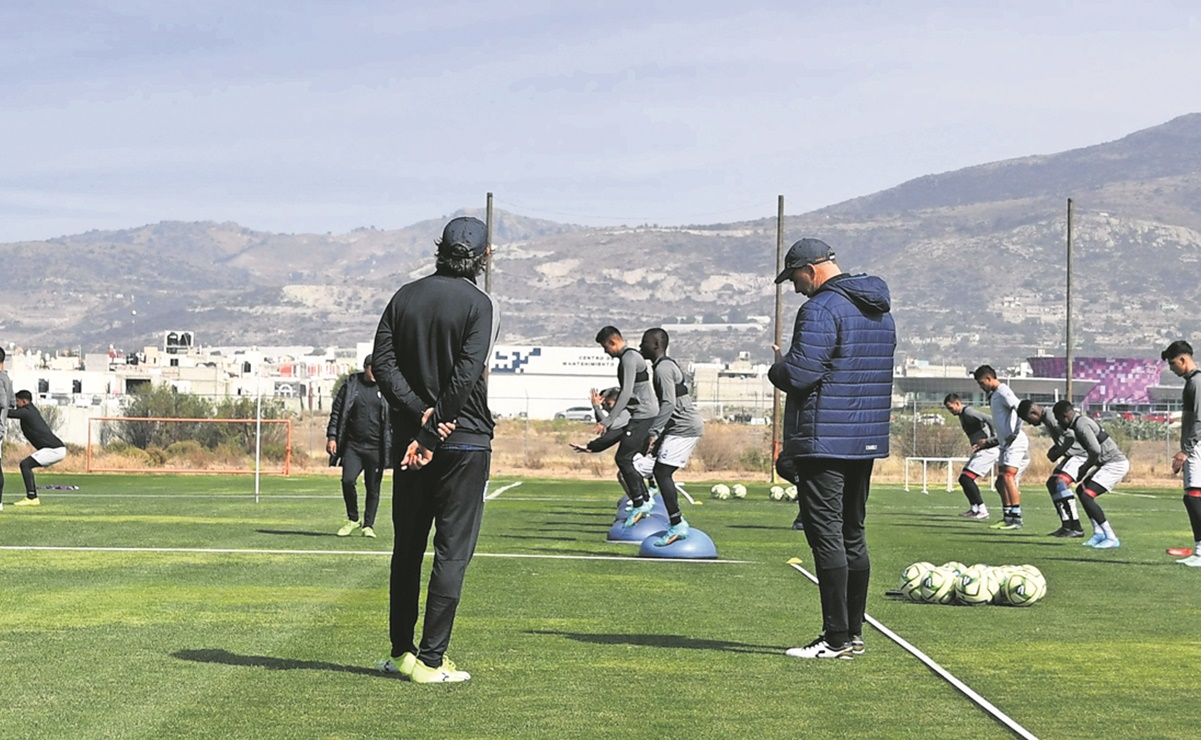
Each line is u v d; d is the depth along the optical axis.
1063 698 7.60
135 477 32.75
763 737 6.59
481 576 12.68
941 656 8.82
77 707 6.98
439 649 7.71
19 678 7.68
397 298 7.69
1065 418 17.73
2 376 20.66
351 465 16.36
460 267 7.70
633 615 10.30
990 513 23.69
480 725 6.73
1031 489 32.72
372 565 13.23
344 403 16.34
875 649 9.03
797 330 8.43
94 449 44.12
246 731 6.53
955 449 44.31
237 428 46.66
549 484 31.81
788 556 14.98
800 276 8.70
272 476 33.94
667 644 9.05
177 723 6.68
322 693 7.36
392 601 7.86
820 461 8.47
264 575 12.38
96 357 128.62
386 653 8.48
